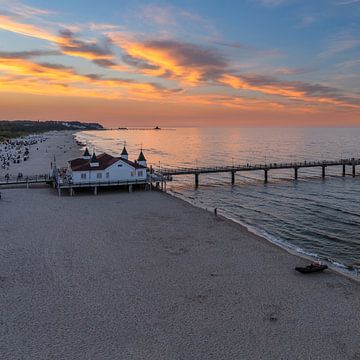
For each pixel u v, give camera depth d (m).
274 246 44.16
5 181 76.94
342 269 38.41
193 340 25.19
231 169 95.62
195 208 61.25
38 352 23.66
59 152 169.62
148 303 30.05
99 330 26.20
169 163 148.00
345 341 25.22
